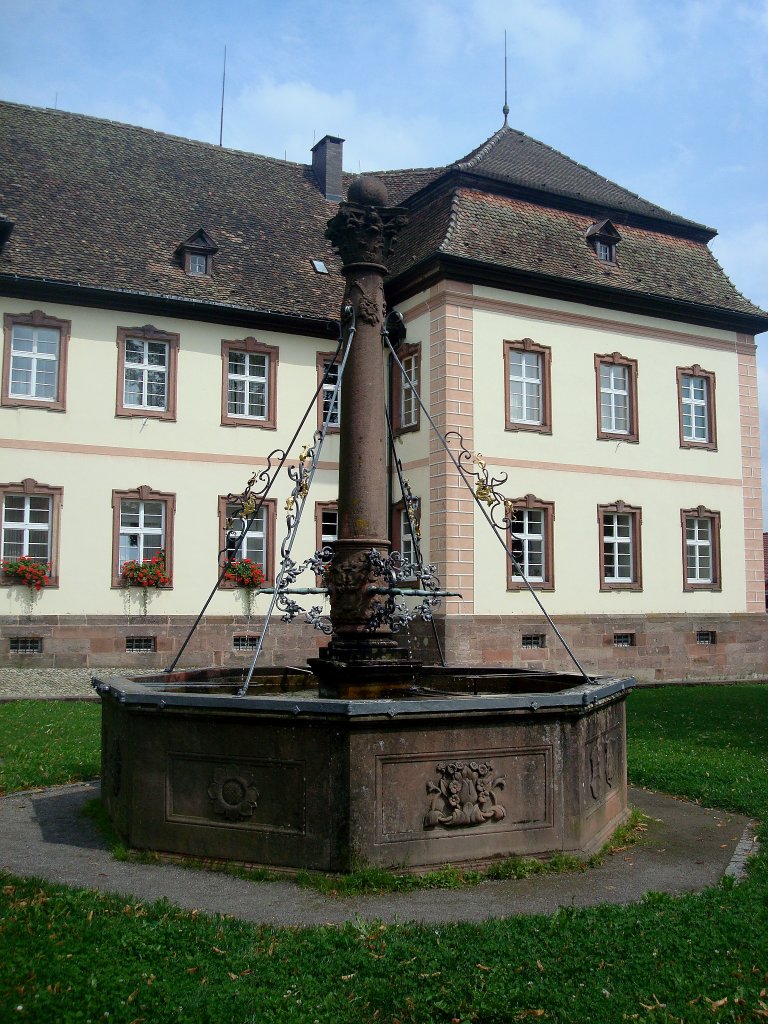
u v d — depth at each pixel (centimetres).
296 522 843
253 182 2847
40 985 437
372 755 618
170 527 2277
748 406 2711
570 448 2394
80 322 2217
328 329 2466
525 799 668
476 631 2198
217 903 575
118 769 746
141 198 2548
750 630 2630
